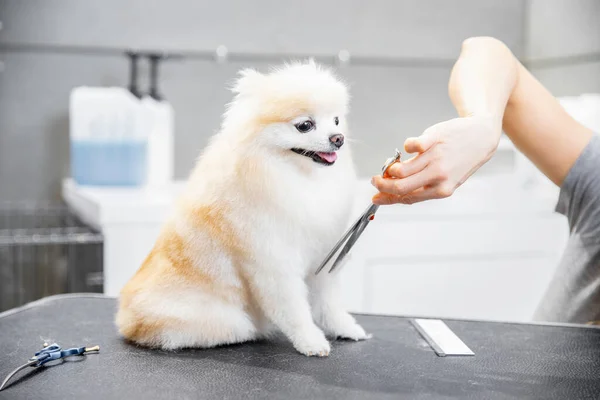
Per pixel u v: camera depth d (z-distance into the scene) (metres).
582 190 1.04
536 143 1.06
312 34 2.45
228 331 0.87
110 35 2.26
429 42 2.59
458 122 0.79
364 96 2.54
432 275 2.04
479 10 2.64
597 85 2.31
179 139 2.36
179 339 0.86
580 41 2.40
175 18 2.31
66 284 2.23
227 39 2.37
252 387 0.73
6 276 2.20
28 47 2.19
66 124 2.25
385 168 0.79
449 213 2.02
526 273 2.13
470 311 2.09
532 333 0.94
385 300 2.00
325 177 0.85
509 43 2.71
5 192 2.23
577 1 2.41
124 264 1.77
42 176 2.26
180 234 0.86
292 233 0.81
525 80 1.05
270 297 0.84
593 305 1.05
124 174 2.03
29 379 0.75
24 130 2.22
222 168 0.82
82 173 2.04
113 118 2.01
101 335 0.92
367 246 1.95
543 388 0.74
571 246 1.10
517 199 2.11
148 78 2.30
